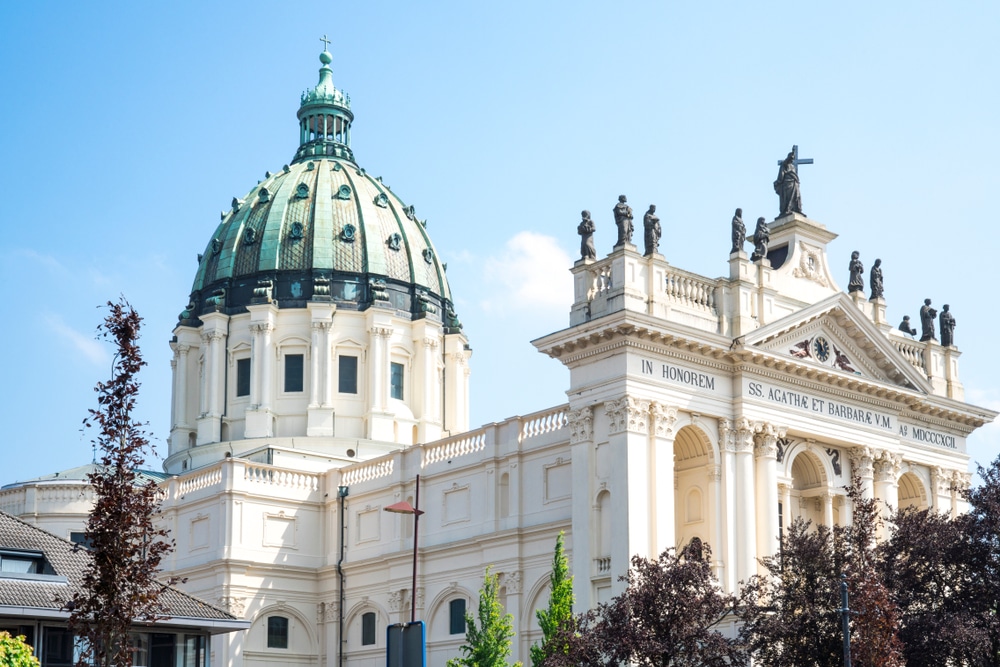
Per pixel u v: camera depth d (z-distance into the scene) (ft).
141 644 203.62
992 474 234.99
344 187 411.13
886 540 236.63
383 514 304.09
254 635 305.12
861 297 284.00
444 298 415.03
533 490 268.21
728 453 247.70
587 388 241.76
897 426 278.67
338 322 387.75
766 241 265.13
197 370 398.21
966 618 214.90
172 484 330.13
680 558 212.43
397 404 389.60
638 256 244.01
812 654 201.46
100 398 154.61
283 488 318.04
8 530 204.44
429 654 284.00
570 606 226.58
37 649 190.08
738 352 247.50
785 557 215.51
